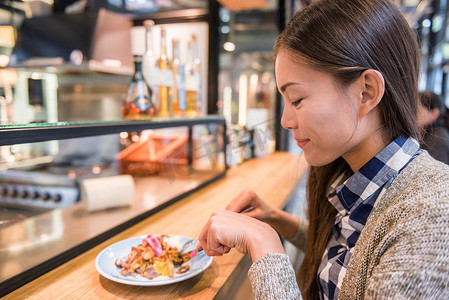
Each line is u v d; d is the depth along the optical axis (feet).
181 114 5.60
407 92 2.04
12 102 8.16
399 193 1.96
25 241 3.33
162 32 5.18
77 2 9.36
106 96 9.56
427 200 1.69
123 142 6.87
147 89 4.50
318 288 2.81
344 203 2.35
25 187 6.85
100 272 2.36
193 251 2.75
